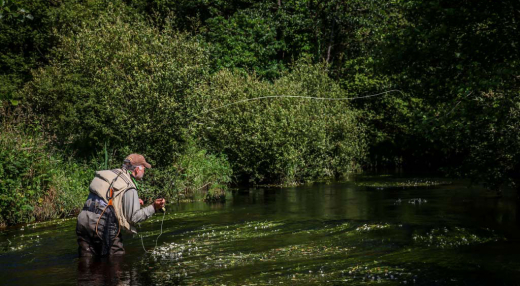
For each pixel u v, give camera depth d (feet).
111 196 19.08
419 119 24.43
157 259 18.33
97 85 37.60
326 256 18.29
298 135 51.37
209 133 49.11
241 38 76.02
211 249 19.79
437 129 23.95
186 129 36.99
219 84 52.34
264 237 22.12
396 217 27.02
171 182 37.24
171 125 36.24
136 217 19.03
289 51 83.05
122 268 17.11
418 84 25.25
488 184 26.50
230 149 49.98
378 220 26.08
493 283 14.65
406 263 17.04
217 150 49.49
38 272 16.90
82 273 16.58
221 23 77.51
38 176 30.83
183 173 41.39
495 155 25.67
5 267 17.74
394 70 25.58
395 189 42.55
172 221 27.14
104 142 36.83
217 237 22.33
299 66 71.00
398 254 18.40
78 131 38.14
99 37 40.70
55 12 51.39
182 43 40.50
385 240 20.97
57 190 31.65
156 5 75.82
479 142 25.48
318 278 15.38
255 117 49.11
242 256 18.45
